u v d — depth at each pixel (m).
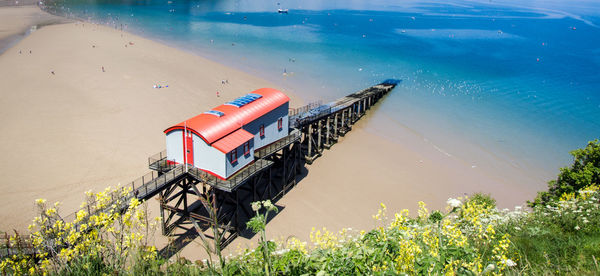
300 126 40.72
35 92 53.97
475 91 67.62
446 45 103.56
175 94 57.78
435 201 35.88
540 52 97.88
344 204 34.75
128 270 7.88
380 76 74.94
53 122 45.78
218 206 30.39
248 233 30.30
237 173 30.27
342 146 46.84
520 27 135.12
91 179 35.25
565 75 77.56
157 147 41.72
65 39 85.94
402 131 51.69
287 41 101.19
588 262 11.30
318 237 10.55
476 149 46.97
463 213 10.95
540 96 65.44
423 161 43.53
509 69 81.62
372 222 32.19
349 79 72.56
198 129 28.94
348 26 126.44
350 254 7.28
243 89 63.44
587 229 14.12
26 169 36.25
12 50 75.50
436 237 7.97
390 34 115.75
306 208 33.88
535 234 13.66
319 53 90.38
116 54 75.88
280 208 33.75
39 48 77.25
